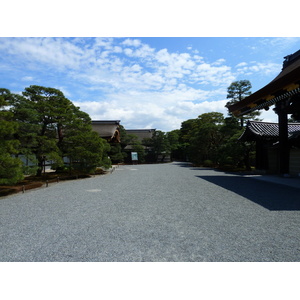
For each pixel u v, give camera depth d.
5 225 4.28
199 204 5.88
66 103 13.00
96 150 12.81
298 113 11.52
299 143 11.88
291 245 3.27
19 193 7.86
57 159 10.41
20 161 7.51
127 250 3.16
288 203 5.90
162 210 5.31
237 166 18.17
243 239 3.50
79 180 11.60
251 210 5.23
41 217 4.81
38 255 3.03
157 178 11.88
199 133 23.92
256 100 11.10
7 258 2.96
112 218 4.70
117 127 25.47
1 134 7.20
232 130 19.30
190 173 14.70
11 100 9.39
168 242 3.41
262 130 13.70
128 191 7.98
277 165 14.31
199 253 3.05
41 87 12.21
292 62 13.12
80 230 3.97
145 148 35.16
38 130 10.93
